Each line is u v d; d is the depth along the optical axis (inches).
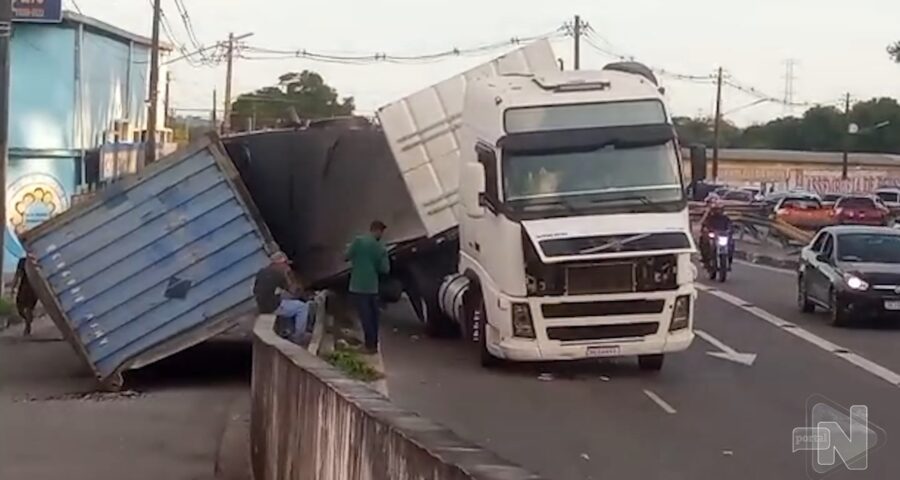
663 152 722.2
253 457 466.9
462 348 856.3
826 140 4835.1
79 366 845.8
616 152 719.7
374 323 816.9
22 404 684.7
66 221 783.7
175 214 784.3
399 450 210.4
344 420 267.1
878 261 970.7
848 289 940.0
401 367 760.3
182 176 786.2
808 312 1050.7
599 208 708.0
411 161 903.1
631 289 698.8
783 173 4237.2
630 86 743.1
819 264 1002.7
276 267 719.1
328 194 973.8
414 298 952.9
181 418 634.8
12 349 927.0
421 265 924.6
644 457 490.6
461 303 796.6
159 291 773.9
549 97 733.9
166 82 2682.1
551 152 717.9
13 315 1077.1
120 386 756.0
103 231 781.3
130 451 538.3
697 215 2230.6
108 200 783.7
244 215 784.9
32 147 1574.8
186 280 775.7
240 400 700.0
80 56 1617.9
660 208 709.9
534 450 505.4
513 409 610.9
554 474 456.8
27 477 479.5
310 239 987.3
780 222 1925.4
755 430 550.9
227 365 848.3
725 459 486.6
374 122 956.6
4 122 1077.1
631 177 716.7
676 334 708.0
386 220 932.0
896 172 4259.4
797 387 677.9
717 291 1240.2
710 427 560.1
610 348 702.5
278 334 509.4
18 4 1175.6
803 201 2260.1
